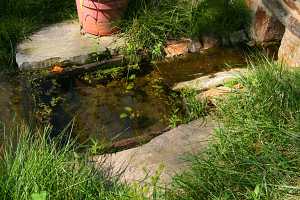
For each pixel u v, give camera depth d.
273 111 1.75
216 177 1.56
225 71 2.24
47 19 2.51
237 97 1.87
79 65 2.30
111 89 2.19
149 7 2.40
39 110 2.07
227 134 1.71
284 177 1.51
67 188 1.46
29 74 2.25
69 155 1.64
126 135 1.95
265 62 2.14
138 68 2.29
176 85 2.19
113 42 2.36
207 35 2.40
